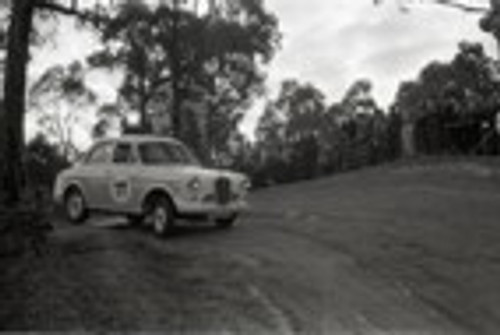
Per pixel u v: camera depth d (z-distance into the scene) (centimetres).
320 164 4138
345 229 1248
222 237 1196
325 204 1834
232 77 4569
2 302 719
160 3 3519
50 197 1697
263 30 4353
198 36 3806
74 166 1430
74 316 673
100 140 1401
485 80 3944
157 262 938
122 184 1284
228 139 5012
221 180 1237
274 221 1446
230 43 4059
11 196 1362
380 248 1034
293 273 872
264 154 6431
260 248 1059
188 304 722
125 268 895
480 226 1210
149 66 4031
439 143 2980
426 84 4269
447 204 1564
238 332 630
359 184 2445
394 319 681
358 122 3981
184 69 3931
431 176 2291
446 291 784
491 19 1639
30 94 5388
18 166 1407
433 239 1096
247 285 808
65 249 1023
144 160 1290
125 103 4553
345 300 747
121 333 622
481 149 2680
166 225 1186
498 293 770
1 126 1448
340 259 959
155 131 4331
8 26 1509
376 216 1438
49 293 757
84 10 1927
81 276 843
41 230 1073
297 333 631
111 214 1348
